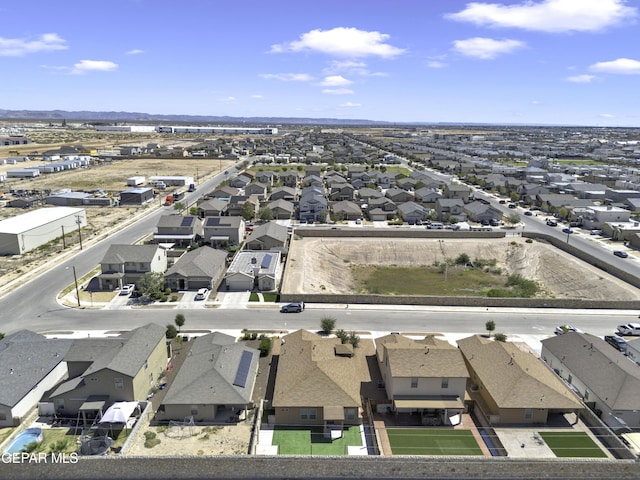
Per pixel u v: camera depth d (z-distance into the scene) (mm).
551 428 40125
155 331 48625
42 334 56375
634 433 39188
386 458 34781
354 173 167750
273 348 52938
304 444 38094
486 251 98062
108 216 117625
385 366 45656
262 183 155375
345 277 87188
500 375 43500
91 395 41156
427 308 65688
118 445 37438
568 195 134625
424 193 135375
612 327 60156
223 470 34594
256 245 91500
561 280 83188
